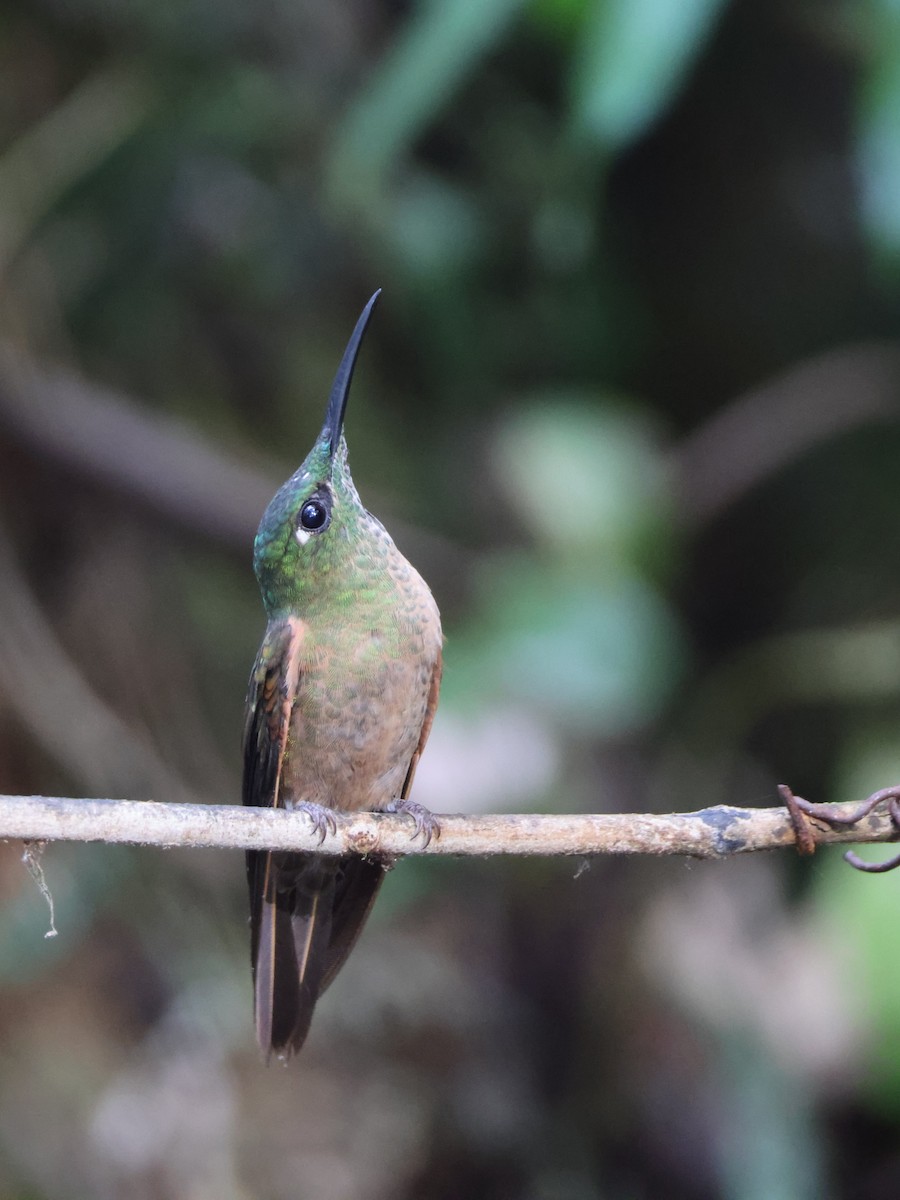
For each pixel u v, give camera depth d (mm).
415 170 12391
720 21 12031
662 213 13047
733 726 12023
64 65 12109
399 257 12305
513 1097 10656
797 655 11961
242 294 12695
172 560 11969
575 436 11445
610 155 10812
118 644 11430
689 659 12672
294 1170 9992
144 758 11008
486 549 11852
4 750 10711
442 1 9570
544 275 12656
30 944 10281
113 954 10711
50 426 10414
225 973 10820
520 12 9789
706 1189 10008
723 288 13242
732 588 13531
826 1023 10352
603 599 10281
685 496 12438
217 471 10648
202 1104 10133
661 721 12273
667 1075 10578
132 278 12211
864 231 12352
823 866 9477
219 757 11641
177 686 11633
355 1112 10414
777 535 13453
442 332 12711
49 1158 9625
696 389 13648
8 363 10516
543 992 11227
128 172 12055
